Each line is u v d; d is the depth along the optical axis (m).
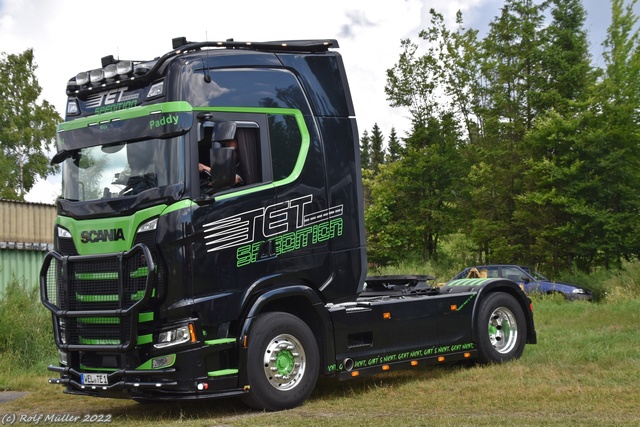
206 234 8.25
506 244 34.47
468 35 41.69
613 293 23.77
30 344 13.44
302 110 9.30
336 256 9.38
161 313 8.09
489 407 7.94
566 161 30.28
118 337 8.27
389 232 41.72
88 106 9.12
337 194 9.45
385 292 11.09
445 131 41.75
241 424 7.50
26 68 52.62
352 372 9.45
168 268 8.08
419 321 10.40
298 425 7.29
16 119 51.53
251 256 8.60
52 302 8.94
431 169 40.62
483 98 39.66
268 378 8.61
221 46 8.89
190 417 8.58
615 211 29.77
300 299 9.16
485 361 11.20
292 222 8.99
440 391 9.14
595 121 29.89
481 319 11.19
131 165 8.52
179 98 8.34
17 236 21.30
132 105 8.66
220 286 8.33
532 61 35.16
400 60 41.94
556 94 33.25
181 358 8.09
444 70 41.81
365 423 7.21
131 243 8.25
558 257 32.06
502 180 34.62
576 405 7.80
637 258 29.38
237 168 8.66
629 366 10.14
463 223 38.94
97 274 8.45
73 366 8.72
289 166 9.06
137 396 8.40
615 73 29.61
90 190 8.77
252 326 8.52
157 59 8.77
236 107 8.73
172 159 8.23
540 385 9.01
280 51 9.39
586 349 11.77
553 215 31.41
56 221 9.02
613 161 28.89
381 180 43.69
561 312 19.53
